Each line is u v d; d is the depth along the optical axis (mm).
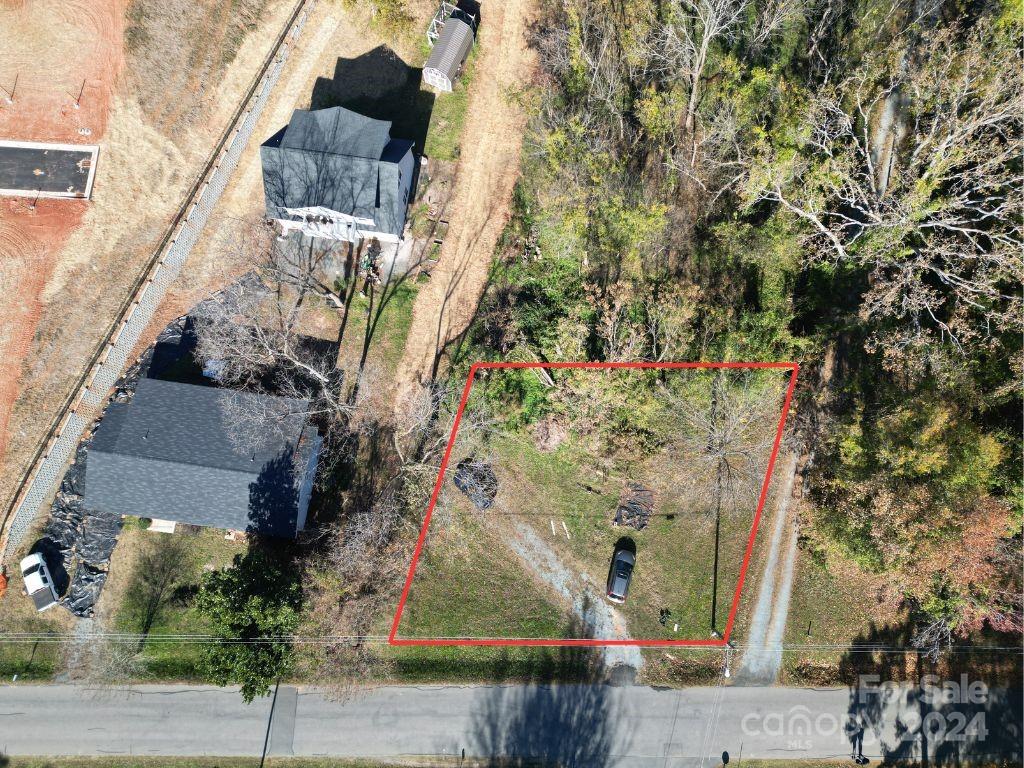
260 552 39250
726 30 41438
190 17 41125
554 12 41531
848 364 40375
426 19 41875
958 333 35125
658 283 40344
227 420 37750
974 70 34031
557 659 40781
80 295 39969
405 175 39656
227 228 41188
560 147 38938
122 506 37750
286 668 36250
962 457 32750
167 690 39938
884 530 32281
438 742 40250
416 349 41219
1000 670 41344
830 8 39812
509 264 41312
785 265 39812
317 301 41156
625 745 40531
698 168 40688
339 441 40531
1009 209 32469
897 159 39812
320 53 41781
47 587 38344
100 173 40281
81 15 40219
